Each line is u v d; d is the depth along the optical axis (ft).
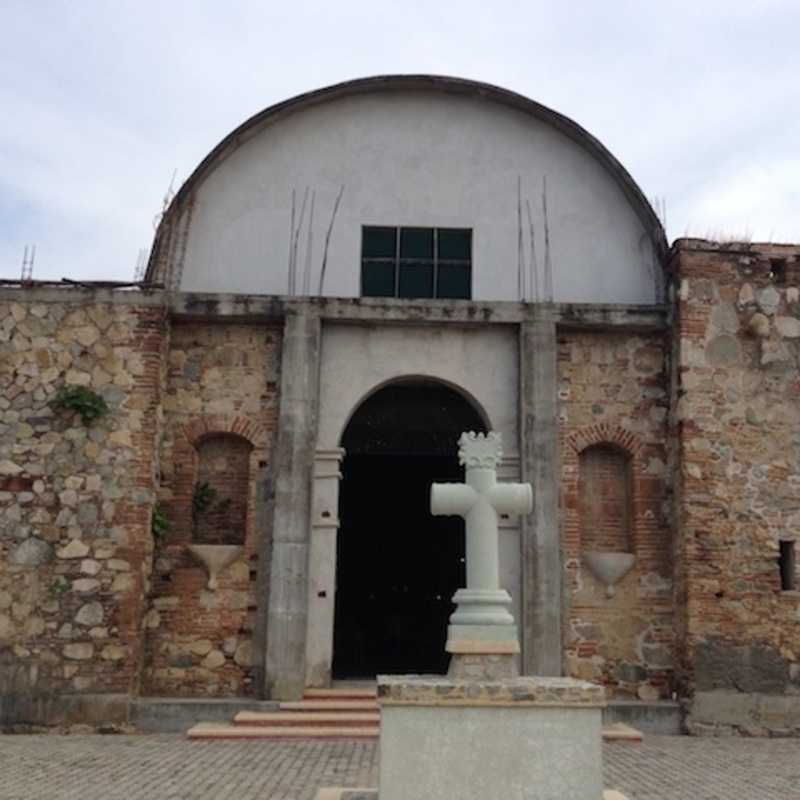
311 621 51.78
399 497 73.51
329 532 52.75
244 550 52.70
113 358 52.54
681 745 46.16
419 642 70.85
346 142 59.21
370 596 71.61
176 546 52.80
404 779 25.16
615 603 52.95
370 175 58.80
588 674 52.03
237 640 51.78
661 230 57.21
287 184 58.39
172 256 57.00
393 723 25.40
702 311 53.78
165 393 54.03
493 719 25.39
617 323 55.01
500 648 27.32
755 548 51.47
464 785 25.12
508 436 54.49
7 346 52.39
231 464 54.70
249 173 58.49
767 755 43.29
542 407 53.78
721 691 49.78
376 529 73.00
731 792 34.42
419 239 58.23
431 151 59.31
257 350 54.95
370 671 69.51
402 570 72.23
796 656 50.47
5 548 50.24
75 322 52.85
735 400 52.95
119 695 48.78
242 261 57.36
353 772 37.35
